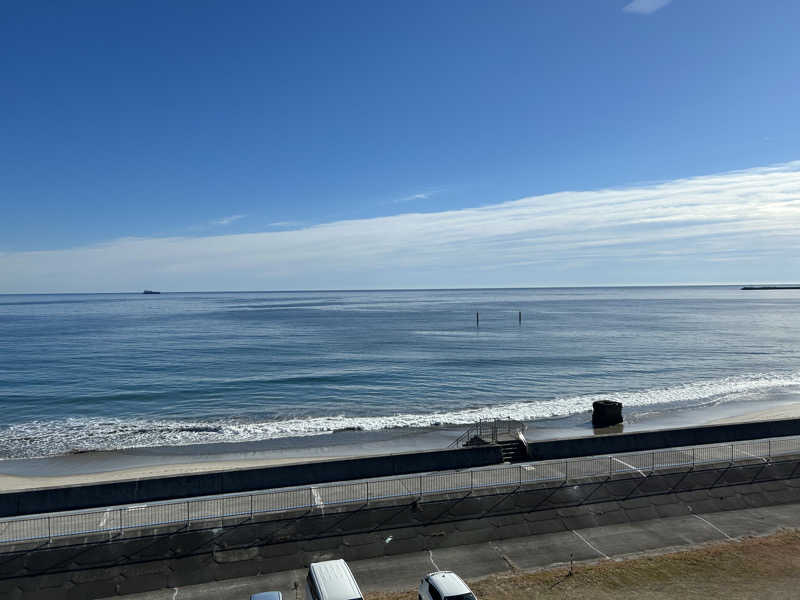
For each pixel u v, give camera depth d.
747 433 28.64
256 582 15.98
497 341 94.88
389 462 23.70
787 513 20.42
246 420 43.47
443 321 141.00
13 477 29.59
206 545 17.23
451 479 21.92
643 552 17.58
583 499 20.69
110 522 18.23
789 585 15.23
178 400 50.59
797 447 26.47
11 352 81.25
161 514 18.80
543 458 25.88
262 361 72.31
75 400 50.62
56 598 15.09
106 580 15.73
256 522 18.41
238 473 21.88
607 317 152.62
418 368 66.94
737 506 20.83
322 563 14.01
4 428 41.41
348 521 18.75
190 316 166.50
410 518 19.08
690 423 40.78
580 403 48.94
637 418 42.88
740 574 15.90
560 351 81.81
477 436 28.64
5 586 15.25
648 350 82.94
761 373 64.19
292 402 49.75
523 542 18.16
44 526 17.92
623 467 23.27
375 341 95.00
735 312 174.12
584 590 15.11
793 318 146.75
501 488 21.05
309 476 22.53
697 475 22.66
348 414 45.41
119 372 64.44
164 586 15.70
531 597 14.77
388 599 14.88
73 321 147.75
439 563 16.94
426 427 40.75
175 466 31.16
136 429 40.84
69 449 35.66
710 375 63.12
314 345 89.25
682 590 15.03
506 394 53.06
